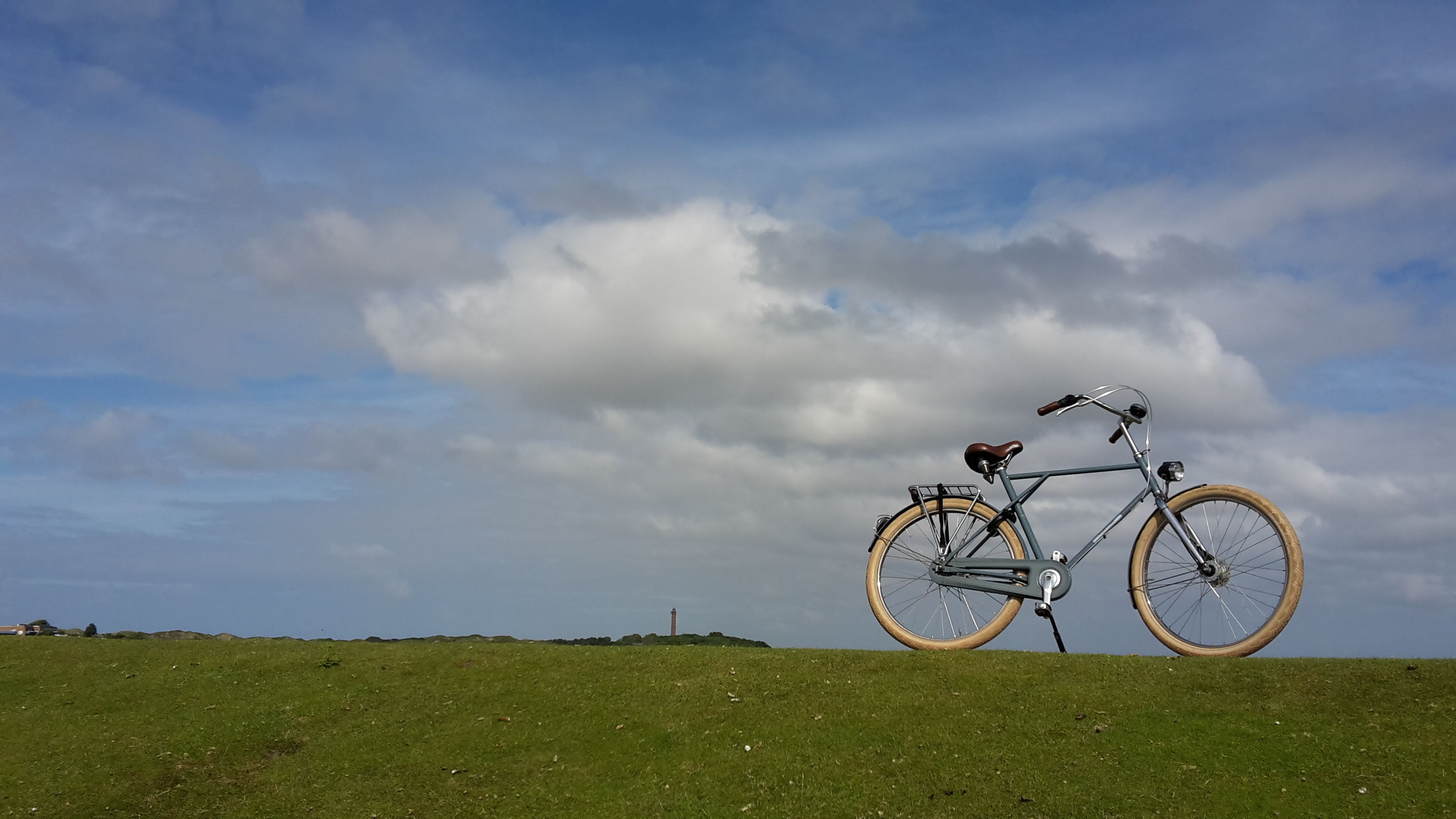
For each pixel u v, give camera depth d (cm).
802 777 575
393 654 827
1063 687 659
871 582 840
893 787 556
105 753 649
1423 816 481
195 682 773
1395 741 546
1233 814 500
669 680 734
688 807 555
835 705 667
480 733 668
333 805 584
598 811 560
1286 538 704
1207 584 727
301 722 697
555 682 746
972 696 660
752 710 672
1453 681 599
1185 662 676
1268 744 560
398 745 657
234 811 581
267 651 845
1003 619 788
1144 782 535
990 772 561
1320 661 653
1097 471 775
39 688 767
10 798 595
